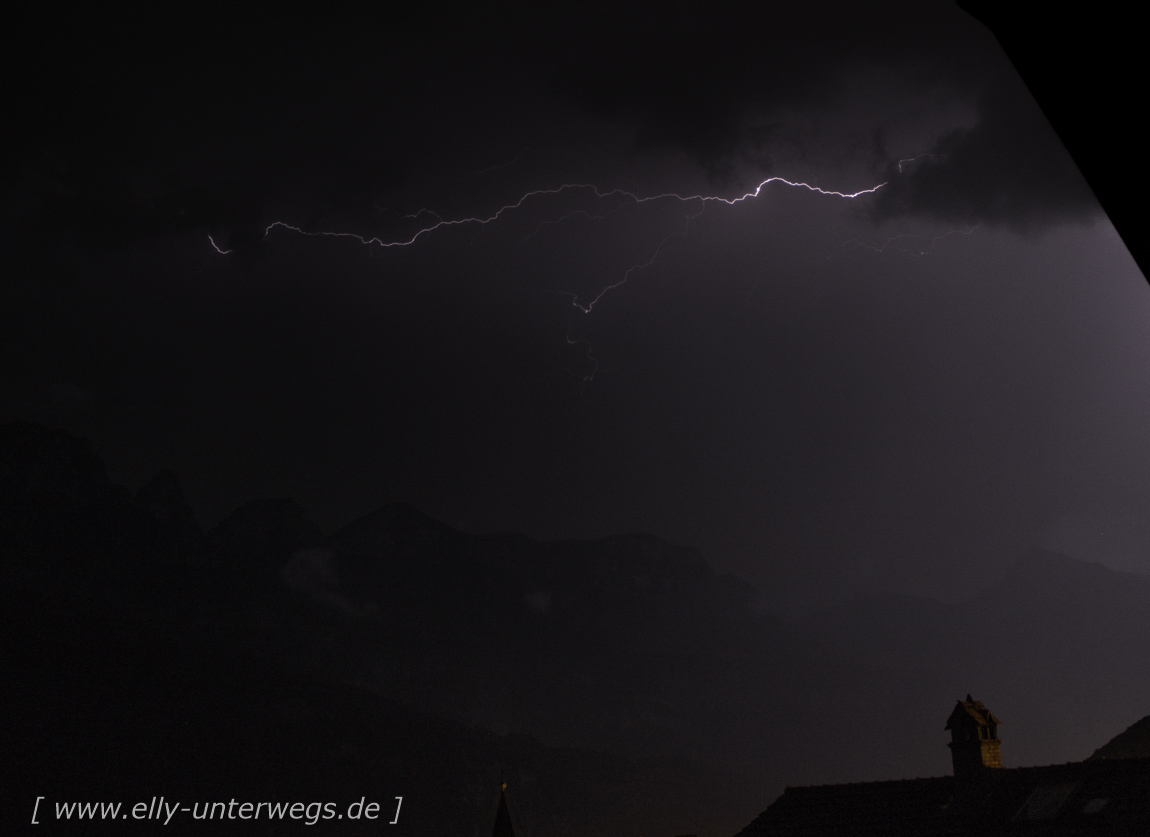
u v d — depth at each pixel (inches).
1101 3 88.1
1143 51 86.0
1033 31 93.3
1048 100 93.4
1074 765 1074.1
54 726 5241.1
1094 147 90.0
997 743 1133.7
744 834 1189.7
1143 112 86.1
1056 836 974.4
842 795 1189.1
